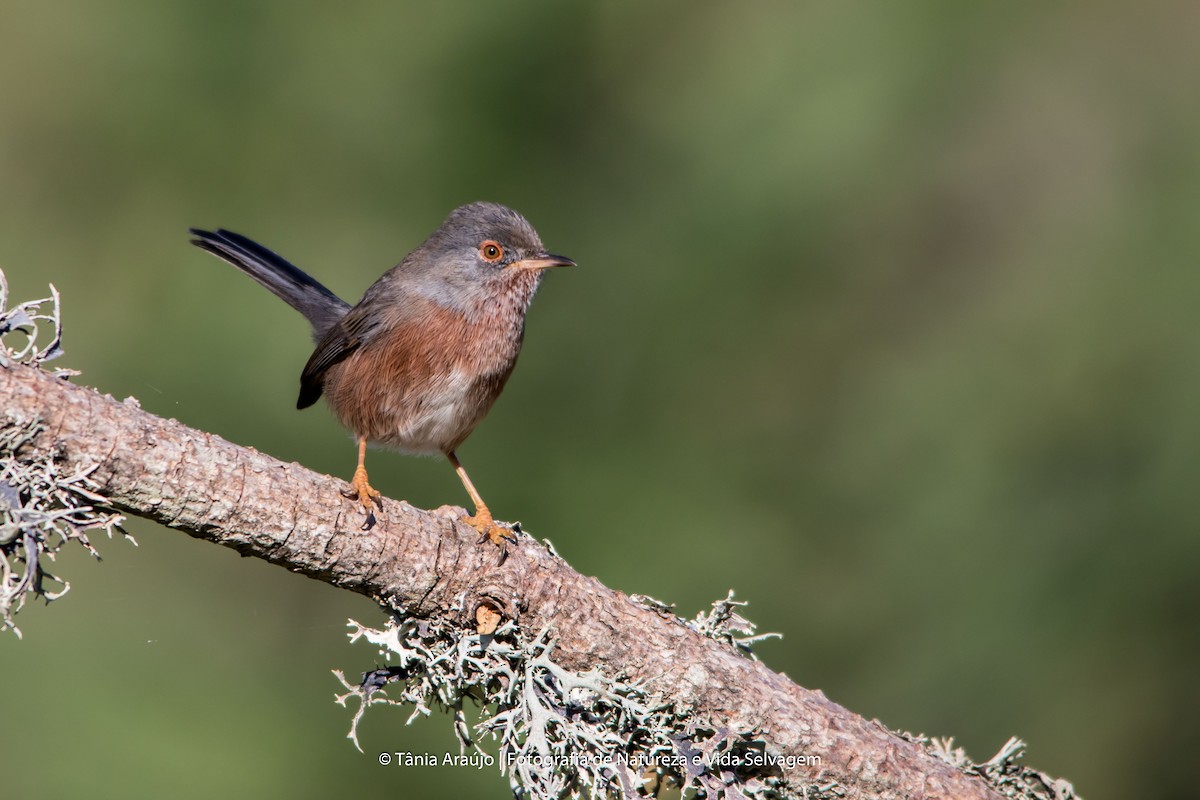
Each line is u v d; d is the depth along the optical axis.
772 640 12.15
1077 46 14.78
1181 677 11.91
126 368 12.70
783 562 12.48
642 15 13.77
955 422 13.05
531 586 5.54
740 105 13.58
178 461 4.92
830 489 12.95
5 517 4.64
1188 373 12.59
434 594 5.42
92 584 12.34
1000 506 12.61
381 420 8.09
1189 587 12.03
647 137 13.66
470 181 13.30
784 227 13.35
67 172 13.38
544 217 13.27
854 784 5.82
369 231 13.34
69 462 4.77
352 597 13.90
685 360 13.08
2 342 4.85
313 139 13.45
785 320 13.44
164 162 13.40
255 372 12.66
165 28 13.45
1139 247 13.48
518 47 13.49
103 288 13.12
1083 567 12.22
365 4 13.48
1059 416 12.88
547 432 12.68
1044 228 14.06
